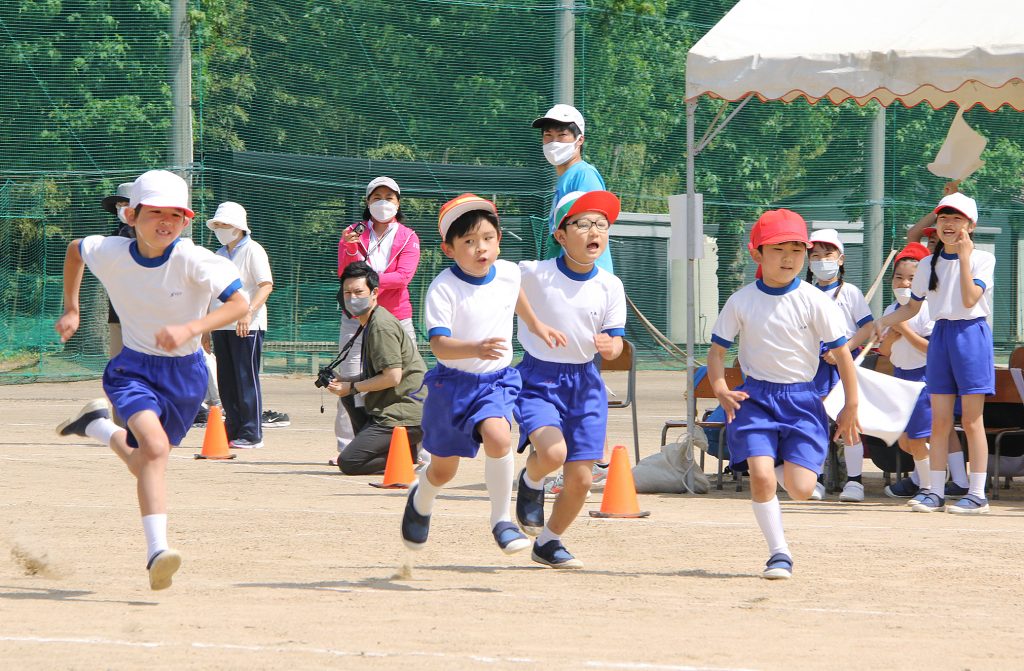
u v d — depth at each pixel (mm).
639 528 26797
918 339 32906
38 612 17203
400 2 79938
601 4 83312
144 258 18828
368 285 36125
